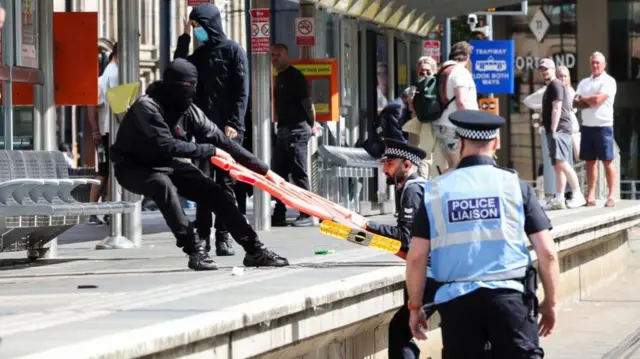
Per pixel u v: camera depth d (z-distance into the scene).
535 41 65.94
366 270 18.77
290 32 37.00
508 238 13.05
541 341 24.34
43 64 22.91
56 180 20.09
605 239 32.12
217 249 22.33
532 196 13.31
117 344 11.41
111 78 35.06
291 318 14.58
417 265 13.26
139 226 25.91
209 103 21.98
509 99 66.31
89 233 31.27
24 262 21.95
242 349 13.48
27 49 22.53
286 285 16.86
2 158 20.92
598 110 35.44
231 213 19.59
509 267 13.02
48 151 22.31
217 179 22.59
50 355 10.88
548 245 13.26
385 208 37.47
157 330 12.19
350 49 36.34
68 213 19.73
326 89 33.41
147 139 19.09
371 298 16.86
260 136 30.12
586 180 38.88
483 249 13.02
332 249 23.55
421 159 18.08
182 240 19.53
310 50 33.94
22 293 16.81
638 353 22.80
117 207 20.98
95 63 24.38
